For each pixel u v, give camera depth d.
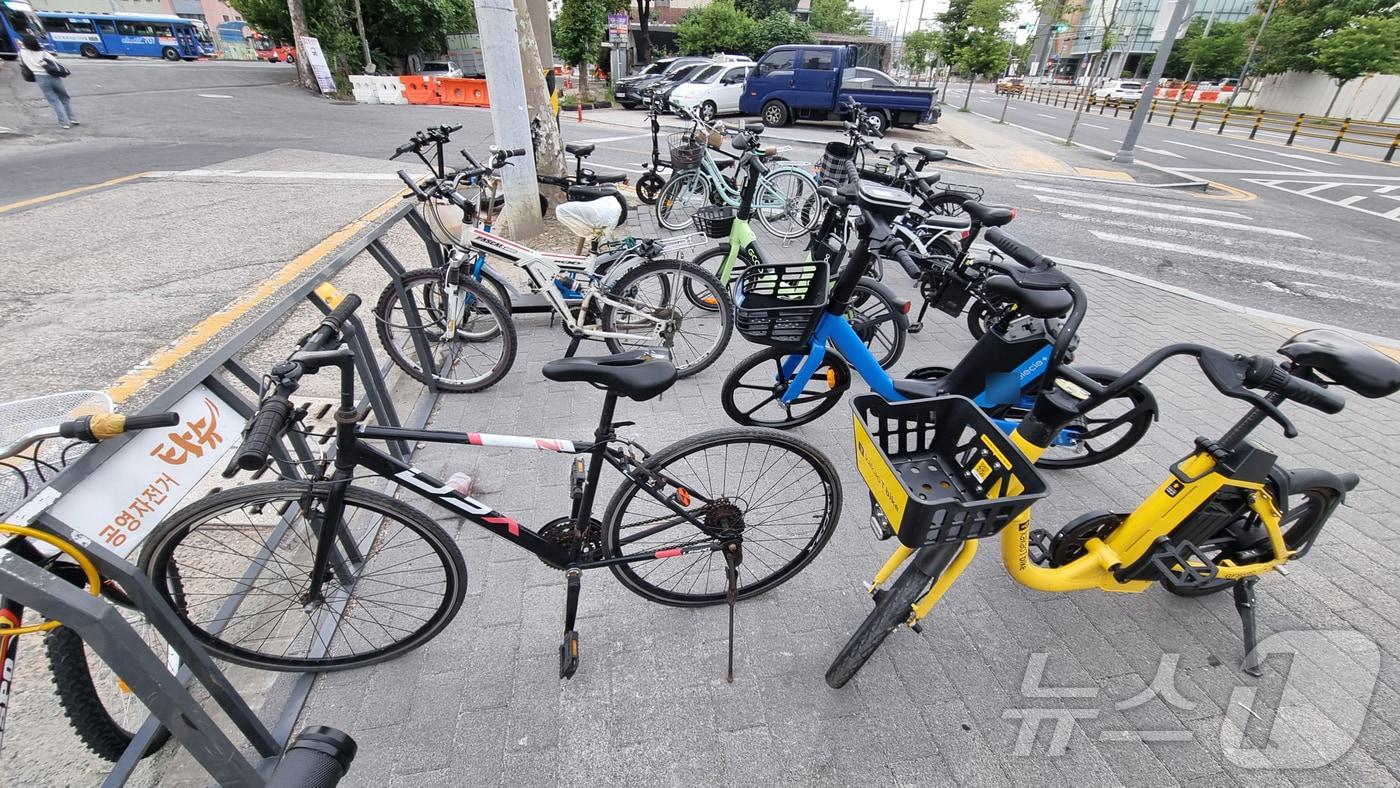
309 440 3.16
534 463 3.24
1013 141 16.50
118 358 3.96
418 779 1.85
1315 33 29.88
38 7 37.56
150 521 1.69
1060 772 1.91
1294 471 2.14
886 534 2.08
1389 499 3.17
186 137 11.55
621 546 2.21
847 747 1.96
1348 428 3.83
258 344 4.31
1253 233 8.68
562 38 19.58
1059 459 3.34
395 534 2.65
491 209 5.16
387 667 2.18
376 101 19.36
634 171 10.16
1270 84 33.03
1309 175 13.77
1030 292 2.36
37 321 4.41
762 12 36.56
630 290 4.22
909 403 2.08
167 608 1.51
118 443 1.58
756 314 2.96
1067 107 33.00
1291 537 2.37
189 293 4.93
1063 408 2.05
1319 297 6.34
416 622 2.32
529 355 4.40
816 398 3.53
